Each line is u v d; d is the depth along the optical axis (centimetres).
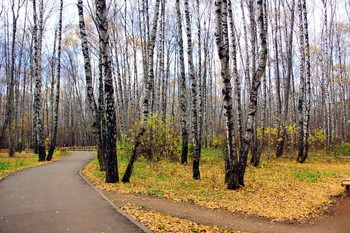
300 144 1800
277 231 591
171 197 873
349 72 3753
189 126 3372
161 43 2448
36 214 645
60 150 4106
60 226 565
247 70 2072
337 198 855
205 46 2759
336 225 624
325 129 2703
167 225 601
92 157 2666
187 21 1426
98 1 1073
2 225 567
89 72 1393
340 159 1836
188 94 3600
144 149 1680
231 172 1002
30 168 1581
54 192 890
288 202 809
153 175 1320
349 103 3797
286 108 2275
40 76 2144
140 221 615
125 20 2672
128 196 859
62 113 6712
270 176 1277
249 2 1827
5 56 2977
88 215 644
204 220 661
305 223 641
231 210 740
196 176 1233
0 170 1444
